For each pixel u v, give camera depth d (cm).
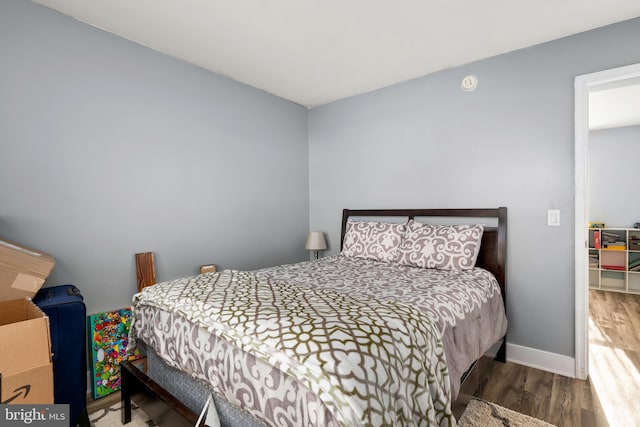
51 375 132
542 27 214
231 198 300
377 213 321
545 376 223
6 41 181
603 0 185
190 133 268
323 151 370
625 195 449
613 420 172
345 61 265
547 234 233
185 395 150
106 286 220
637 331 298
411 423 102
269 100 335
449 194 278
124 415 174
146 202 241
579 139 218
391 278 219
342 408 85
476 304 188
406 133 303
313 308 131
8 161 182
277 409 104
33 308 145
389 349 105
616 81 211
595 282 467
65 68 202
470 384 169
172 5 192
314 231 381
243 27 216
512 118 246
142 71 238
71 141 204
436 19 206
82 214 209
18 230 185
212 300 143
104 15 203
